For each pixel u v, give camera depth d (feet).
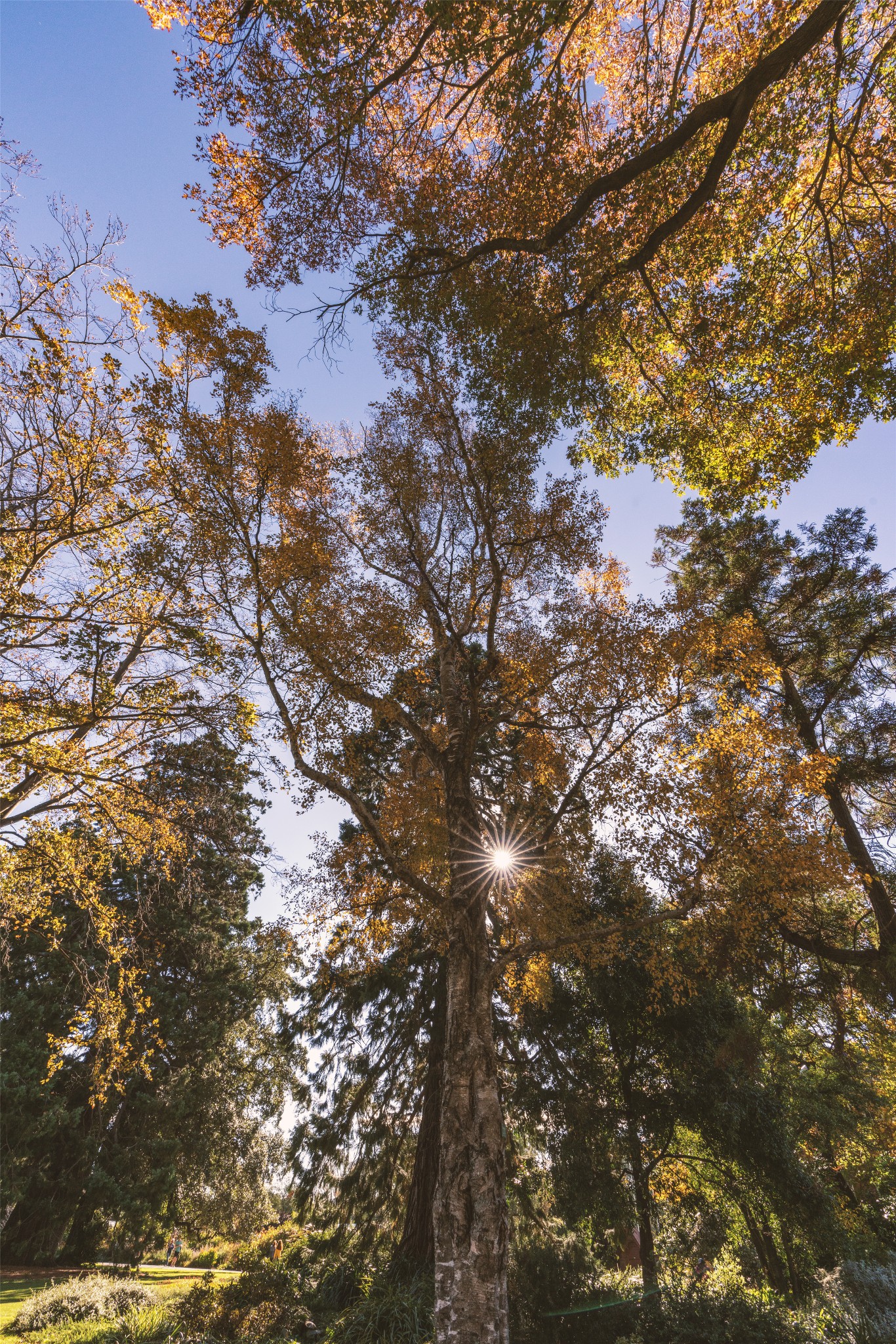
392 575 43.65
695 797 32.24
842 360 32.24
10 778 35.42
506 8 20.25
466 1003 28.53
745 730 34.01
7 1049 63.31
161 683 35.96
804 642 57.16
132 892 68.95
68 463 33.19
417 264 32.45
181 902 45.57
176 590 34.96
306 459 38.70
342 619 37.19
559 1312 36.78
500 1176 24.56
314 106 25.80
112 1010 39.86
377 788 50.67
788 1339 30.91
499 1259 22.75
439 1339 21.47
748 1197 45.24
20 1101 62.13
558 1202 45.11
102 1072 40.24
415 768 40.24
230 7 23.88
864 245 33.40
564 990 51.03
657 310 36.50
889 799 51.90
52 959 65.72
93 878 44.01
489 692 40.27
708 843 32.53
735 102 23.62
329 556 38.93
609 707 36.01
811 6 28.27
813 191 33.71
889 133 30.58
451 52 22.02
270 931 41.34
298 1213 48.93
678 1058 46.21
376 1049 51.65
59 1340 36.17
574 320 33.68
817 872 31.48
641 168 25.46
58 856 40.14
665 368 38.47
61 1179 64.69
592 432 40.50
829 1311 36.01
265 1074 78.02
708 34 32.04
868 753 51.11
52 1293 42.78
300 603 37.11
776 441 35.81
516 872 37.96
